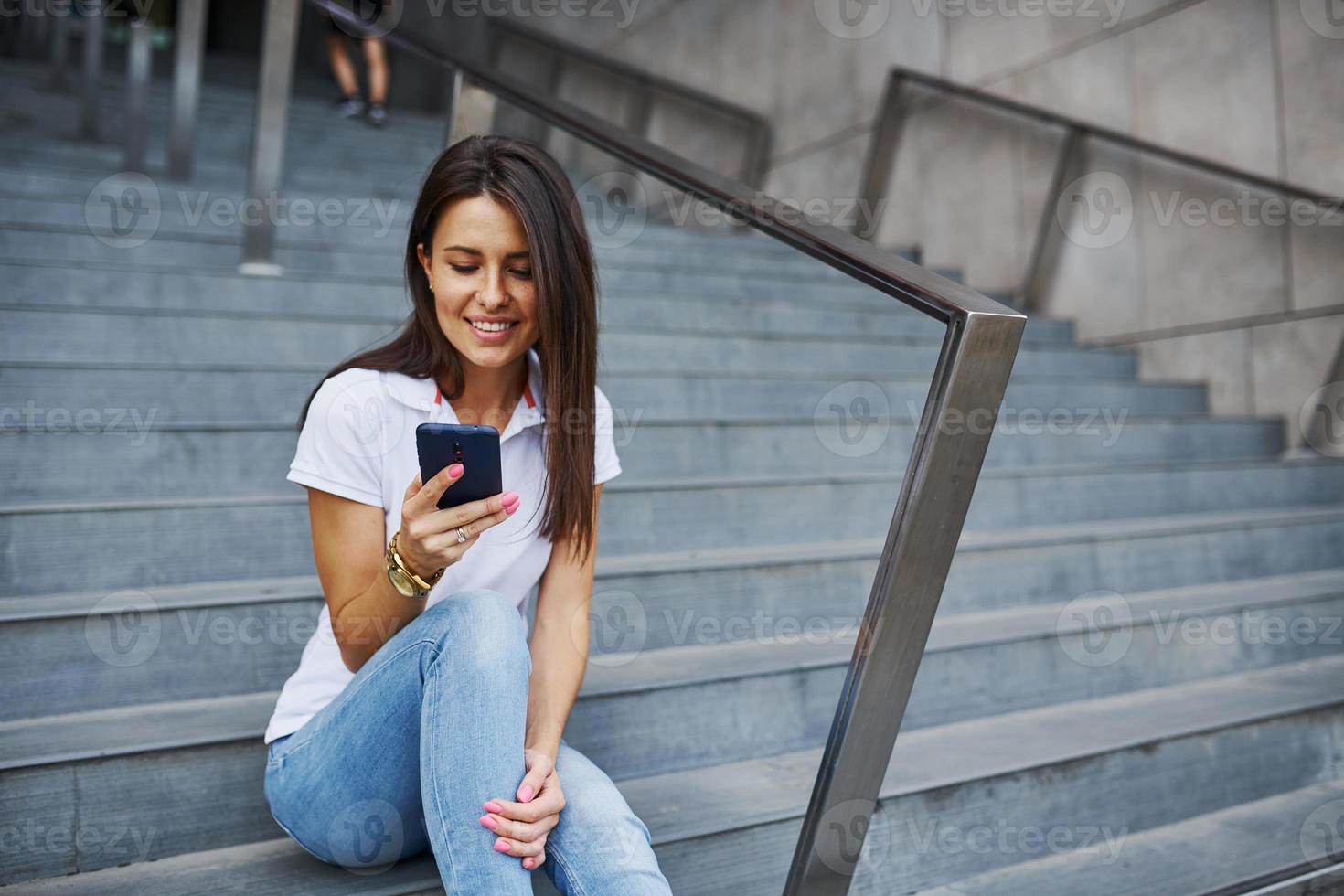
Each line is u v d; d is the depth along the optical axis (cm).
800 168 536
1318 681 209
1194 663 211
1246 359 351
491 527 107
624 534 205
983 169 443
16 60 598
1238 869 154
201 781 133
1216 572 249
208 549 174
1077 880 151
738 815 142
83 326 220
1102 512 265
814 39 527
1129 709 191
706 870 137
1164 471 276
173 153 365
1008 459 279
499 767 103
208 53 867
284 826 120
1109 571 233
